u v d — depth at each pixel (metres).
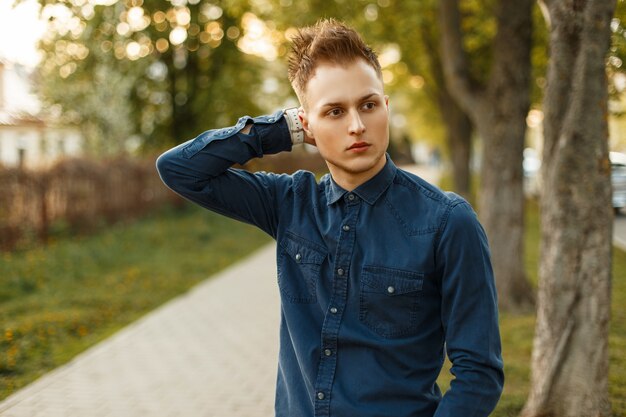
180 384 4.98
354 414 1.46
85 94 18.20
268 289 8.68
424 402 1.46
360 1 9.66
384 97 1.48
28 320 6.54
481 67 9.60
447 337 1.44
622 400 3.94
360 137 1.43
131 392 4.81
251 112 19.33
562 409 3.37
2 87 20.42
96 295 7.89
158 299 8.00
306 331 1.55
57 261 9.46
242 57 18.03
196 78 18.19
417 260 1.44
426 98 24.27
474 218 1.44
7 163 10.34
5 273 8.41
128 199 14.66
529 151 26.50
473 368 1.38
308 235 1.59
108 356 5.68
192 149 1.67
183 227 14.48
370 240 1.49
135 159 15.20
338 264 1.50
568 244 3.32
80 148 20.20
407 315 1.45
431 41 13.88
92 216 12.60
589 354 3.32
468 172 16.70
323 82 1.44
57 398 4.68
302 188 1.67
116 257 10.33
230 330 6.58
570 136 3.25
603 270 3.30
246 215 1.72
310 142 1.72
